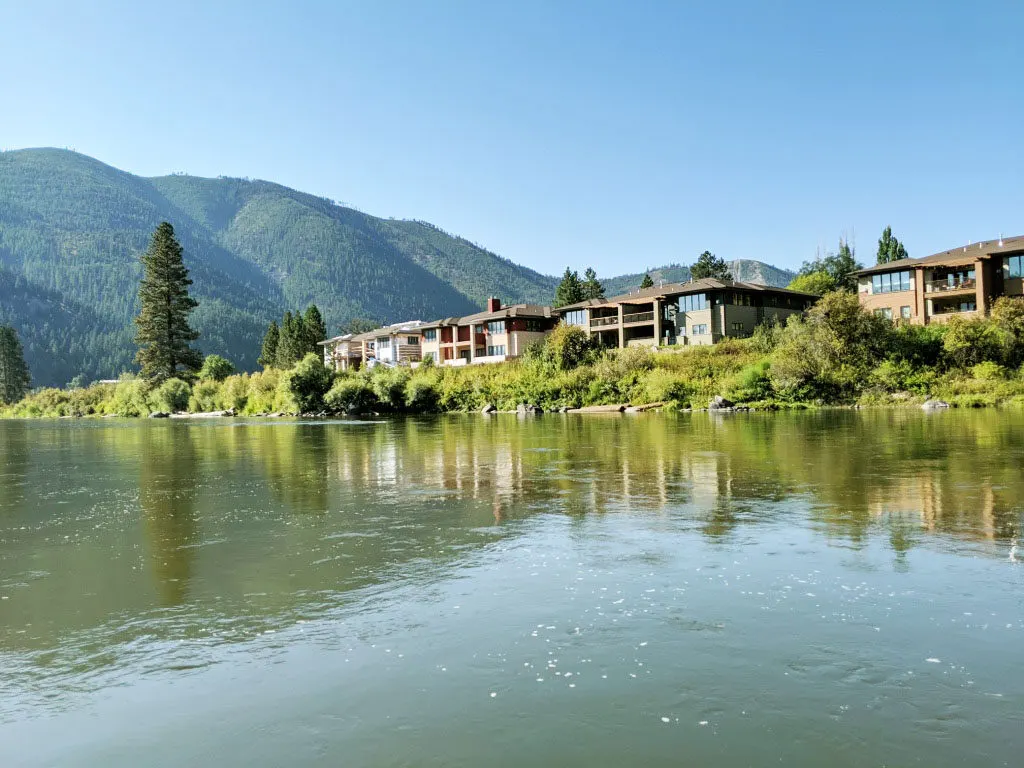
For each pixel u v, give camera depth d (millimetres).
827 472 16672
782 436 27344
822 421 36125
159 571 9109
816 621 6785
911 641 6281
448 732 4887
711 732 4836
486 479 17047
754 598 7477
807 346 53344
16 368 139875
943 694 5309
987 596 7422
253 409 81688
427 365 82438
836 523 10961
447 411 69812
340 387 71438
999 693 5312
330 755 4641
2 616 7426
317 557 9625
